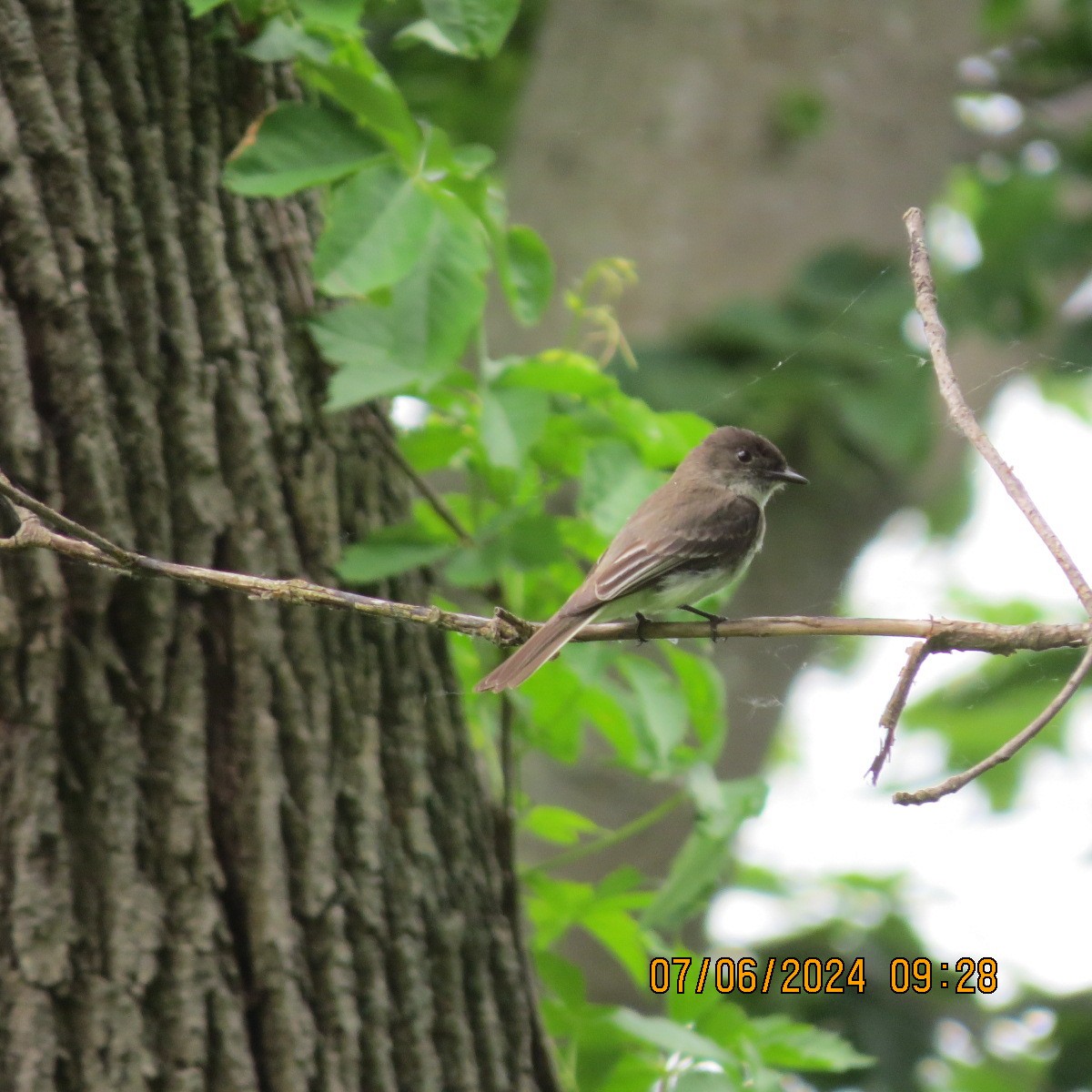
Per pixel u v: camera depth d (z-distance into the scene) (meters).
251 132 7.53
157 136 7.46
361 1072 6.98
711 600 10.73
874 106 14.69
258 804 7.04
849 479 13.68
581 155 14.53
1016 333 17.03
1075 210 18.88
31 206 7.06
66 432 6.99
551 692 9.15
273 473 7.46
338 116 7.58
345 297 7.94
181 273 7.38
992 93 19.28
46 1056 6.44
